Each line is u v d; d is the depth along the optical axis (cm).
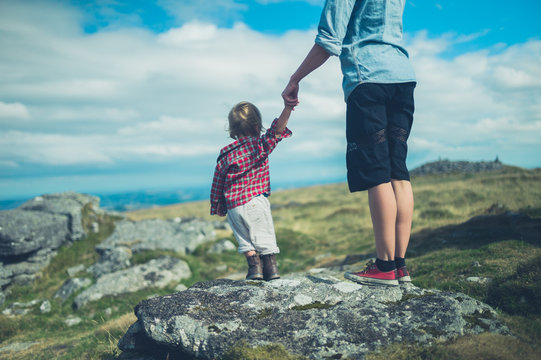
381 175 204
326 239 1316
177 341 205
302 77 221
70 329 658
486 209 1150
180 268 898
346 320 201
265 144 246
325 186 5719
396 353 175
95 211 1233
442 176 3712
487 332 187
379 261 222
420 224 1112
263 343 190
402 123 214
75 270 962
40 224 980
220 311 218
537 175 2011
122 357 244
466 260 393
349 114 214
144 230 1191
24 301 828
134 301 744
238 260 1032
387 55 209
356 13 216
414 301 211
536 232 519
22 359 450
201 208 4003
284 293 233
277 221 1962
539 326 196
